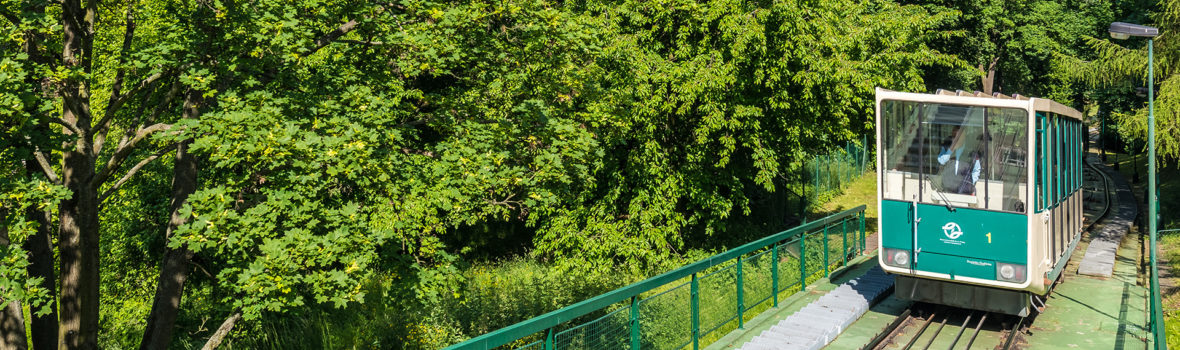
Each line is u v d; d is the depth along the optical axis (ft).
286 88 37.04
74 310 35.68
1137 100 120.16
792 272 47.26
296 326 51.13
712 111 56.34
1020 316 40.32
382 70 40.27
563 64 40.88
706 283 35.65
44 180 31.07
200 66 33.01
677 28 59.31
